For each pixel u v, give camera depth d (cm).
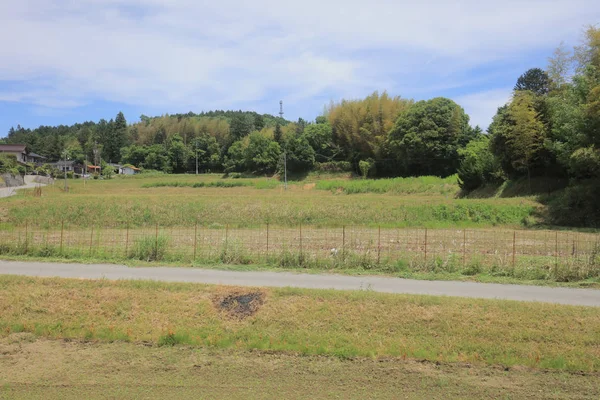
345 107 8231
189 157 10756
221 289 1116
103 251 1675
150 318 1019
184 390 758
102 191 5378
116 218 2816
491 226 2673
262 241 1934
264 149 8719
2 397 738
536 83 5516
